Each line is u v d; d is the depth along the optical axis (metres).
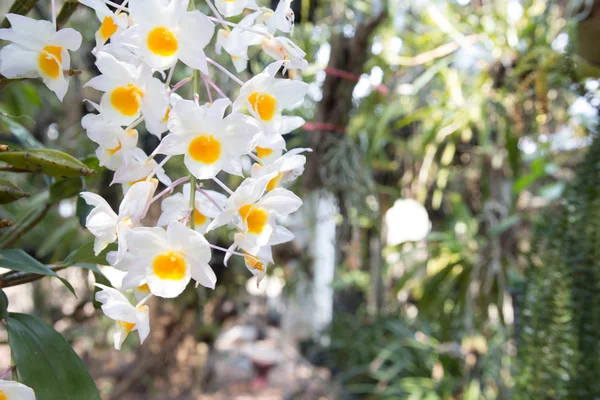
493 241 1.20
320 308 1.88
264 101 0.42
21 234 0.52
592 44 0.96
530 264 0.93
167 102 0.41
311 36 1.14
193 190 0.42
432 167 1.39
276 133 0.43
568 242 0.85
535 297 0.87
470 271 1.24
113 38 0.41
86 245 0.47
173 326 1.32
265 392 1.77
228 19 0.53
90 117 0.41
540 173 1.15
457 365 1.50
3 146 0.44
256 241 0.42
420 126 1.34
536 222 0.99
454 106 1.19
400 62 1.20
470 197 1.45
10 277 0.47
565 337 0.83
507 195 1.29
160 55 0.40
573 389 0.82
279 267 1.50
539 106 1.09
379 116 1.27
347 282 1.67
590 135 0.92
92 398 0.43
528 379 0.87
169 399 1.39
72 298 1.61
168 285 0.40
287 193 0.42
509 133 1.13
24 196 0.45
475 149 1.31
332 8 1.18
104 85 0.40
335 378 1.76
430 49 1.28
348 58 1.12
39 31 0.41
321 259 1.59
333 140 1.18
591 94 0.94
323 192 1.29
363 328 1.75
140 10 0.40
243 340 1.99
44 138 1.39
